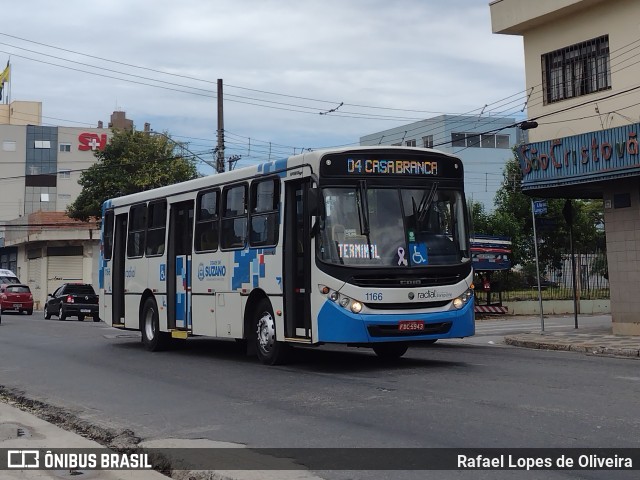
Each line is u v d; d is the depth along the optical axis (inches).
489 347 692.7
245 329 552.7
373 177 479.2
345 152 476.1
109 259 783.7
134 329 724.7
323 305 463.5
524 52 846.5
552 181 749.3
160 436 322.7
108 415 376.8
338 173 473.7
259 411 365.1
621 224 727.7
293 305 503.5
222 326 580.1
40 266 2223.2
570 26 792.9
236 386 446.6
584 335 737.0
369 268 461.4
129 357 640.4
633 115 725.9
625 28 735.1
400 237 474.6
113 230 777.6
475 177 2496.3
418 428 309.9
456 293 482.9
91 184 1902.1
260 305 540.4
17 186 3484.3
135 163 1843.0
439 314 474.0
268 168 530.0
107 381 494.9
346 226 469.4
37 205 3503.9
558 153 743.7
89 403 413.7
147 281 698.8
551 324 996.6
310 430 317.4
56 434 337.4
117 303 764.6
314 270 470.0
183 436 319.3
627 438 281.6
